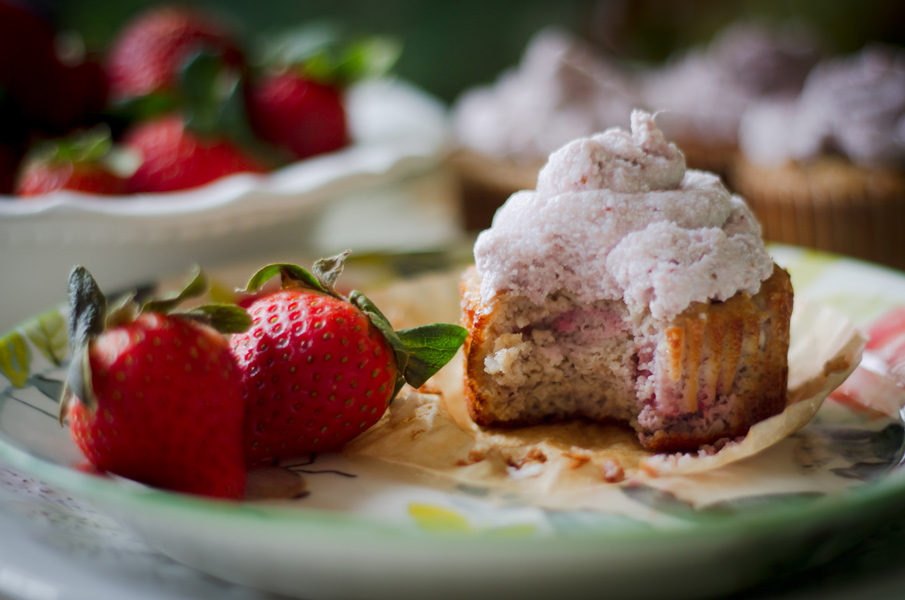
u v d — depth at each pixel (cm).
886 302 38
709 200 32
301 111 48
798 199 54
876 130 53
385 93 60
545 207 32
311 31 52
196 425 29
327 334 31
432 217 53
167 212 40
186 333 29
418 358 32
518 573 26
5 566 28
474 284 34
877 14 93
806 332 36
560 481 31
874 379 34
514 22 88
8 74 45
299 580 27
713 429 32
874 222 52
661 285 31
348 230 50
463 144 60
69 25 71
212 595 28
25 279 40
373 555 26
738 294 32
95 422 29
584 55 61
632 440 33
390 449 32
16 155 45
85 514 30
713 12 91
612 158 32
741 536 26
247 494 30
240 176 42
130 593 27
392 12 85
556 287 33
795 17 94
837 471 31
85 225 39
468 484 31
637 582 27
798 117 57
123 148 45
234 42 48
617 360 33
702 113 64
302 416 31
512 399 33
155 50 48
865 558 28
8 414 31
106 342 29
